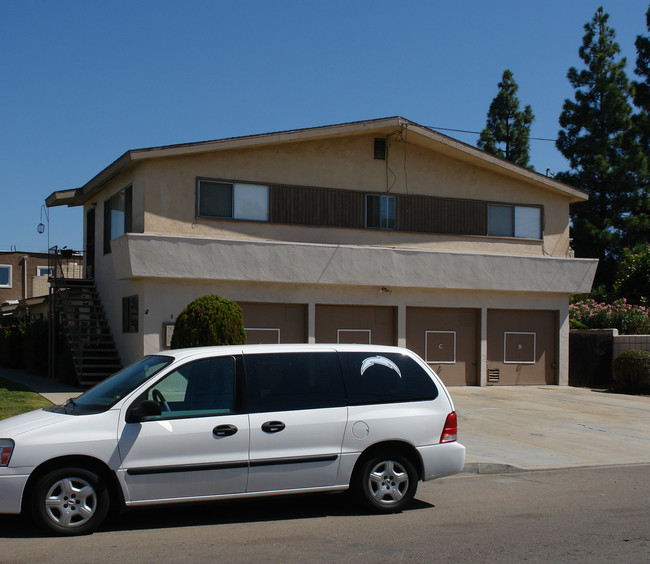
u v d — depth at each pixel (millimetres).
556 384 21797
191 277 17453
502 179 21766
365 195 20031
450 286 20281
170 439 6766
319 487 7273
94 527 6598
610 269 35531
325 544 6398
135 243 16906
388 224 20297
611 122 35938
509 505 8109
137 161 17641
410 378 7895
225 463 6902
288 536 6672
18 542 6367
